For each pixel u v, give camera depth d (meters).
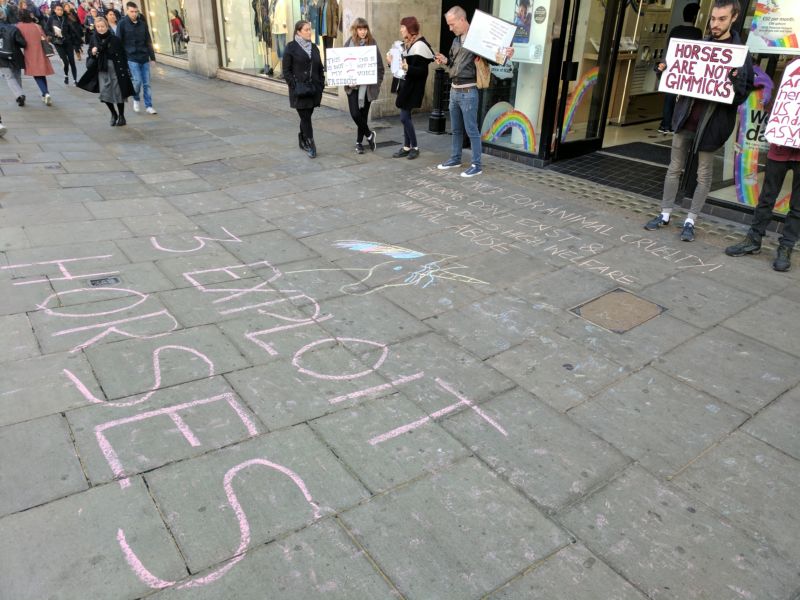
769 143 5.05
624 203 6.37
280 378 3.37
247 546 2.34
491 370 3.52
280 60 13.51
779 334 3.96
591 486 2.70
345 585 2.20
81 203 5.98
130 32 10.03
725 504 2.63
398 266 4.82
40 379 3.24
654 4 9.79
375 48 7.63
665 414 3.19
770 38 5.19
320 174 7.27
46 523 2.39
